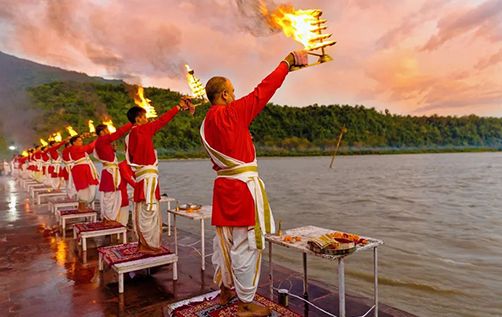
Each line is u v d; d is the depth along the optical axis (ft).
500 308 15.89
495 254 25.26
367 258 23.50
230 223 8.00
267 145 257.75
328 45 7.23
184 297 11.75
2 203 36.11
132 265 12.30
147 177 13.51
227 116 7.82
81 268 14.99
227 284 8.70
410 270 21.11
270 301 10.01
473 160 221.87
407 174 121.08
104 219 19.36
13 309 11.03
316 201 58.39
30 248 18.37
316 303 10.91
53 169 40.19
